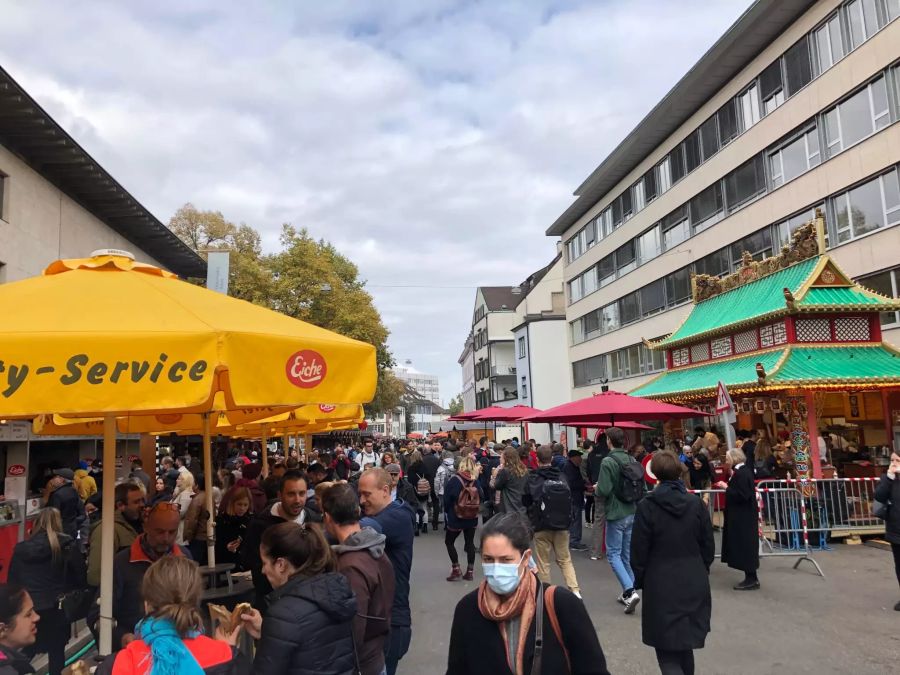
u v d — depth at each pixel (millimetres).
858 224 21266
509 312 64938
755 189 26578
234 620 3160
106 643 4090
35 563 5082
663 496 4875
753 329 14719
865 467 14031
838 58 22062
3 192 14781
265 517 5113
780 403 13508
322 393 3705
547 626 2555
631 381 38406
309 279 36406
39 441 16047
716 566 10117
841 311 13242
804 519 9984
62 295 3533
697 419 23344
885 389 13789
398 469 9672
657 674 5773
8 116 13930
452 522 9836
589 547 12195
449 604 8398
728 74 27906
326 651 2844
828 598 8062
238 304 4219
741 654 6148
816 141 23156
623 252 39188
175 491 11336
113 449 4352
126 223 20781
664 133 33312
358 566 3590
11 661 3418
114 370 2949
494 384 63375
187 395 3004
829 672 5645
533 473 8367
